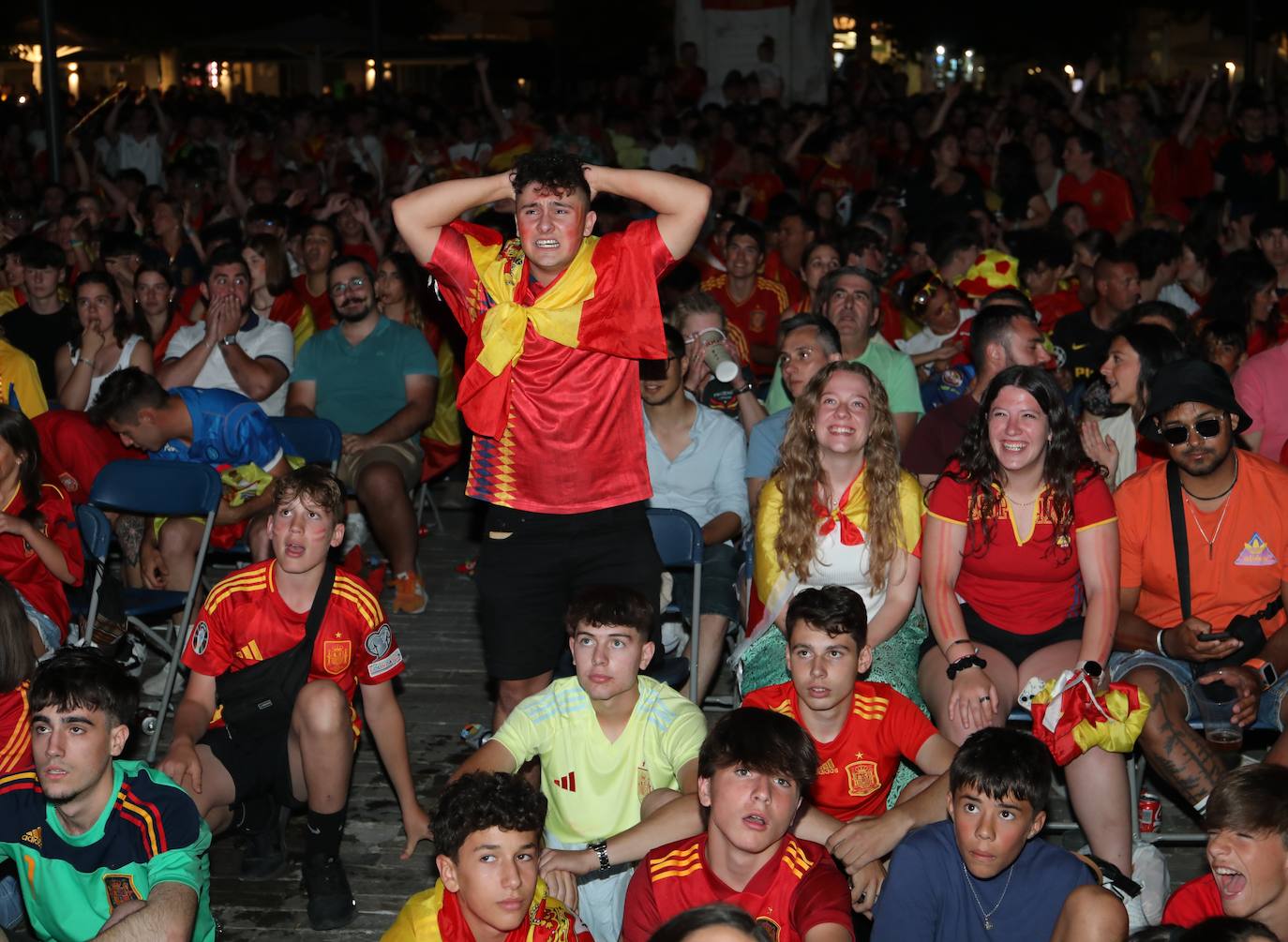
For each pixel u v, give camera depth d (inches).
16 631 157.9
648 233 162.2
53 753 136.5
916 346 313.1
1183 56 1393.9
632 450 171.9
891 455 183.5
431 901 134.5
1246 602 186.4
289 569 170.4
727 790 129.0
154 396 231.6
